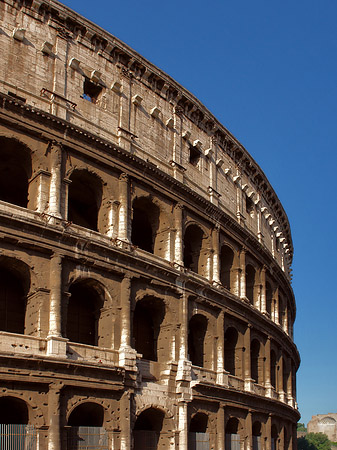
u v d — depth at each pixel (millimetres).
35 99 55906
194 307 65062
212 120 75812
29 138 54156
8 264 50906
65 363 49000
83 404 52062
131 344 56312
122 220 59062
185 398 59656
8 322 52031
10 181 60531
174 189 66000
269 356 81000
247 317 74812
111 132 61594
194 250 71000
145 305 61938
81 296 57062
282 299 96062
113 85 62906
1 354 45719
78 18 60938
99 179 58906
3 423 49781
